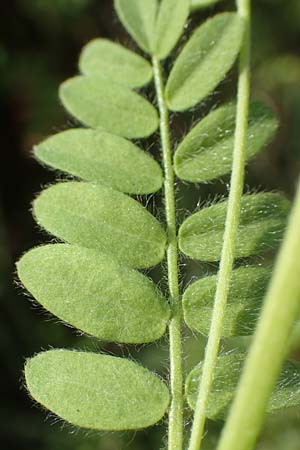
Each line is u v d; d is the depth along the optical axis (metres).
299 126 0.32
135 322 0.10
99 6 0.32
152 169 0.11
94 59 0.12
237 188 0.10
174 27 0.12
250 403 0.09
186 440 0.11
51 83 0.33
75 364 0.10
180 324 0.10
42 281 0.10
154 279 0.11
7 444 0.26
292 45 0.34
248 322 0.10
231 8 0.17
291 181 0.32
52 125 0.32
